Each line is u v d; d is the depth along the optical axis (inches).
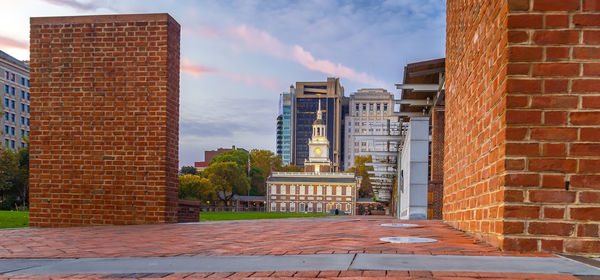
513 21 150.5
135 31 401.7
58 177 404.8
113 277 115.6
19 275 120.8
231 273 117.5
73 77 408.2
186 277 113.8
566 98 147.6
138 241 216.4
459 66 258.1
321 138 5821.9
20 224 517.7
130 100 399.5
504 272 113.0
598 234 143.6
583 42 147.9
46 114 409.7
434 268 119.6
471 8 221.8
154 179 392.8
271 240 208.8
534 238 146.9
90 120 403.9
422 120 592.4
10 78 3575.3
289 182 4736.7
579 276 108.2
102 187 398.6
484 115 185.5
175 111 415.5
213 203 4232.3
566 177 146.1
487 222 176.9
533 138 147.9
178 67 423.5
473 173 209.5
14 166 2186.3
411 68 605.0
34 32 415.8
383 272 114.4
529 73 149.0
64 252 172.9
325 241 196.7
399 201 900.6
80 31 409.7
